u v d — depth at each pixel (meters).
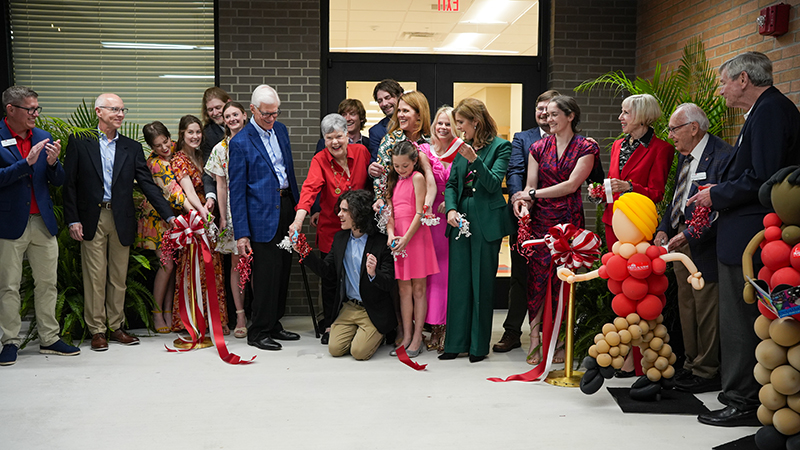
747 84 2.76
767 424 2.38
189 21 5.32
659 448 2.50
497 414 2.88
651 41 5.23
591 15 5.41
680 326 3.75
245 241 4.07
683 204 3.27
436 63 5.46
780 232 2.34
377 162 4.05
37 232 3.86
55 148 3.67
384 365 3.74
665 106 4.33
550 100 3.81
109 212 4.16
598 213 4.29
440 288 3.96
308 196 4.10
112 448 2.51
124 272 4.29
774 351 2.30
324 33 5.34
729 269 2.76
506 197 5.51
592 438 2.60
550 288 3.50
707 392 3.20
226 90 5.24
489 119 3.80
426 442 2.56
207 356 3.95
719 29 4.33
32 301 4.20
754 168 2.62
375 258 3.73
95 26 5.29
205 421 2.80
